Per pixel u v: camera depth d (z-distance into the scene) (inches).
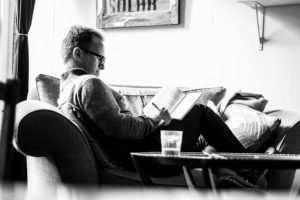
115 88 123.2
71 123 80.5
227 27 135.7
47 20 154.8
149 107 95.0
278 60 130.5
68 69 96.4
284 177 102.7
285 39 129.8
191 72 139.2
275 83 130.8
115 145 89.4
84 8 152.3
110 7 147.8
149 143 91.1
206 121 95.5
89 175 81.4
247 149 106.7
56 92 106.7
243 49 134.1
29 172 95.8
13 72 138.9
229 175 79.4
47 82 106.8
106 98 86.6
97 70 98.7
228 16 135.7
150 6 142.7
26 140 77.2
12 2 152.4
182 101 93.9
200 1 138.5
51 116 78.5
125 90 122.9
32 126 77.4
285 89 129.8
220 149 95.4
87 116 88.1
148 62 143.9
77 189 77.1
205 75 137.7
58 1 154.9
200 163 57.7
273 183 101.9
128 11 145.5
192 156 62.1
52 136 78.5
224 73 135.8
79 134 81.0
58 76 153.9
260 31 131.9
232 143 94.5
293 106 129.0
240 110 115.0
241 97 121.5
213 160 57.0
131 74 145.9
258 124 108.8
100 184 84.0
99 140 89.0
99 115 85.2
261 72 132.1
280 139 106.5
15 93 36.5
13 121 36.3
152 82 143.5
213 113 95.7
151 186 69.6
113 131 86.2
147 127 89.0
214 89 123.3
